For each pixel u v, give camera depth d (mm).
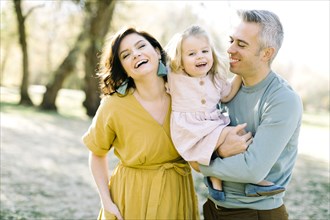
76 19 18750
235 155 2287
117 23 16891
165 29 16188
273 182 2373
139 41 2418
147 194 2496
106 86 2523
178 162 2576
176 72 2553
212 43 2574
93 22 15016
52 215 4855
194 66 2502
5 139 9906
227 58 2617
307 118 21594
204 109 2496
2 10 19125
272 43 2305
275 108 2264
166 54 2584
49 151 8719
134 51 2396
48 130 11789
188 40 2512
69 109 19344
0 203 5195
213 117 2500
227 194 2455
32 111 16656
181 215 2545
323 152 10000
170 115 2543
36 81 34875
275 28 2307
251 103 2410
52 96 17359
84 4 15055
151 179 2506
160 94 2553
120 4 16781
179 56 2523
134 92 2512
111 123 2508
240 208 2449
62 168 7246
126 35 2451
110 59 2479
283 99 2262
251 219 2420
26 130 11562
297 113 2273
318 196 5672
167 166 2516
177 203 2531
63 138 10531
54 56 28266
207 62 2516
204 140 2400
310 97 29453
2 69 32312
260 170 2219
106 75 2508
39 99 23672
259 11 2334
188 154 2439
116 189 2602
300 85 29375
